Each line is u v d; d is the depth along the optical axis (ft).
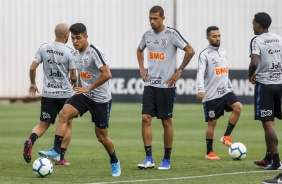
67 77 117.08
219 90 127.85
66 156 128.26
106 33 311.68
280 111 107.34
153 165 111.55
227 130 131.44
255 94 106.73
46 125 116.26
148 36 112.98
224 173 104.68
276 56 105.91
